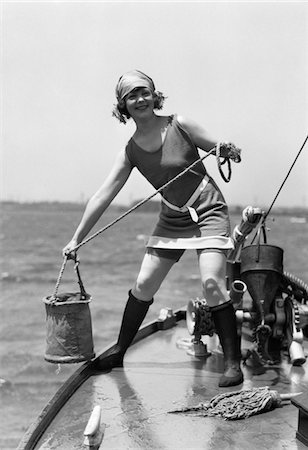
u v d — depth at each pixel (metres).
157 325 5.96
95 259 52.44
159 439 3.66
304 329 5.63
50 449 3.58
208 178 4.68
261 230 5.02
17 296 34.16
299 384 4.46
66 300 4.78
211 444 3.60
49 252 59.34
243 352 5.04
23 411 15.98
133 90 4.42
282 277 4.99
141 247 63.38
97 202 4.74
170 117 4.59
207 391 4.37
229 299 4.54
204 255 4.55
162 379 4.60
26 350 22.06
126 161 4.72
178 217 4.66
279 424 3.83
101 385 4.48
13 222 102.38
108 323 26.36
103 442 3.63
